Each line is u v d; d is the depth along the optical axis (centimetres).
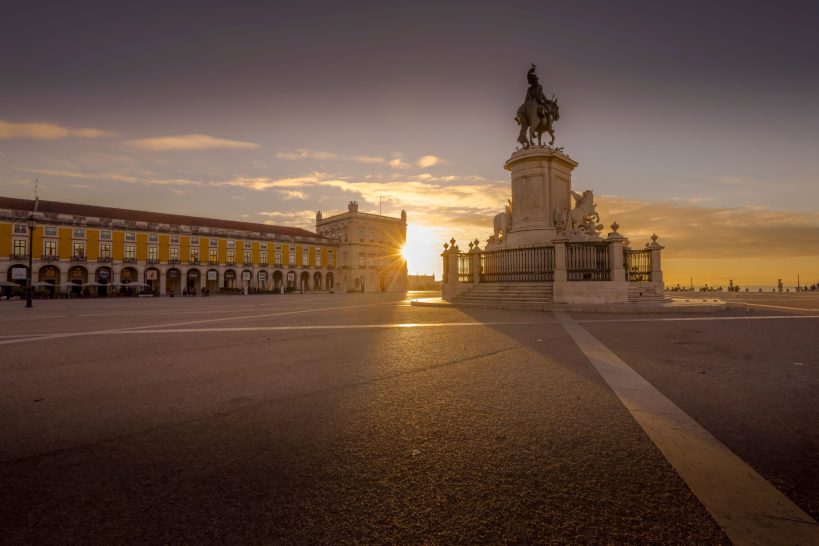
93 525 171
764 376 409
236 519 175
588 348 571
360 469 219
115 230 4812
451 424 284
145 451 243
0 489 200
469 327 843
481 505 185
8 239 4172
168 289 5428
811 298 2011
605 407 317
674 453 234
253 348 607
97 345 644
